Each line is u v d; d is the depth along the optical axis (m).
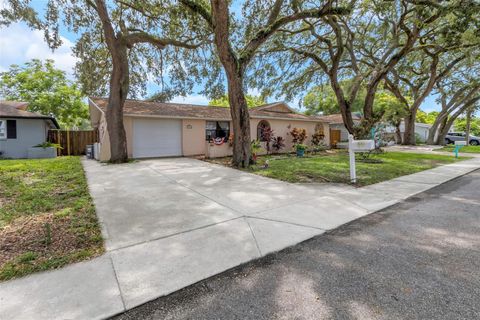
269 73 14.16
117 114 10.14
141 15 10.52
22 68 21.75
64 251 2.71
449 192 5.51
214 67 12.68
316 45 14.15
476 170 8.67
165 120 12.79
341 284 2.13
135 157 12.06
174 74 13.07
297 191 5.57
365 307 1.84
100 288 2.09
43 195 4.96
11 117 12.77
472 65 17.97
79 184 6.03
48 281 2.17
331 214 4.05
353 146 6.35
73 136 15.62
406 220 3.74
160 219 3.73
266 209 4.27
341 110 13.75
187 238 3.08
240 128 9.05
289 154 14.52
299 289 2.08
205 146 13.30
